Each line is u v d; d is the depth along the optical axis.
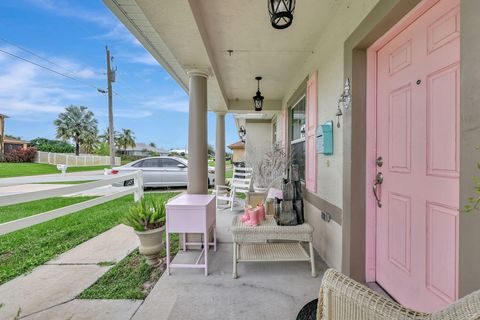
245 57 3.36
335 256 2.34
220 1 2.14
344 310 0.90
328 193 2.53
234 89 5.02
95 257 2.74
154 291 2.06
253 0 2.13
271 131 8.12
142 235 2.44
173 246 3.09
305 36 2.77
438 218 1.39
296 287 2.11
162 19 2.04
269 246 2.61
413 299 1.59
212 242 3.07
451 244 1.30
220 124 6.63
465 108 0.95
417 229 1.56
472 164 0.92
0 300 1.93
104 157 23.56
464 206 0.93
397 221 1.76
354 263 2.02
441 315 0.72
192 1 1.95
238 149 14.75
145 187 8.16
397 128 1.75
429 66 1.44
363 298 0.86
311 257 2.31
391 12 1.47
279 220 2.41
